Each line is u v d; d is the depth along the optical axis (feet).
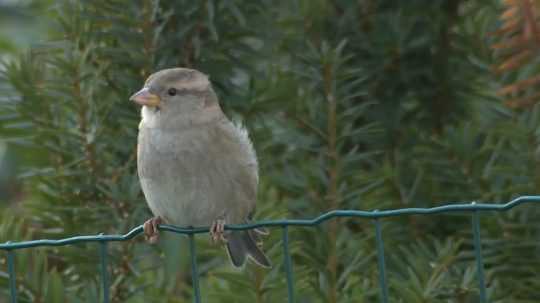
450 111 31.73
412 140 30.81
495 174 27.63
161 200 28.40
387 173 28.35
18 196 39.17
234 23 29.48
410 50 31.65
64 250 27.14
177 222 29.01
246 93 29.14
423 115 31.86
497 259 26.89
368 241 28.17
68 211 27.78
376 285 26.23
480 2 31.86
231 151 28.45
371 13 31.94
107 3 28.48
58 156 28.81
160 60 28.99
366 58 31.53
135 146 28.81
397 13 31.01
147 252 27.91
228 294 25.50
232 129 28.68
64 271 28.55
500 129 27.17
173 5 28.76
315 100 29.45
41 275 25.63
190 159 28.17
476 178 27.94
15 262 25.58
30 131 29.76
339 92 28.60
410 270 24.00
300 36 30.99
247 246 28.30
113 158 28.63
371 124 28.37
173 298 27.76
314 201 28.48
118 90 28.84
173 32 29.01
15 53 41.60
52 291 25.14
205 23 28.78
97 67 29.14
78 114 28.32
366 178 28.40
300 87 29.71
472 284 24.91
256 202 29.40
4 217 28.91
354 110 28.40
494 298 25.36
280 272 26.50
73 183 28.02
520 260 26.84
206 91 28.53
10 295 24.02
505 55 27.20
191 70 28.45
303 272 25.77
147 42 28.53
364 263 26.21
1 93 29.17
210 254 29.32
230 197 28.66
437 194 28.37
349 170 28.63
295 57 30.19
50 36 31.09
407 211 21.12
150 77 28.37
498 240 26.81
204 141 28.19
